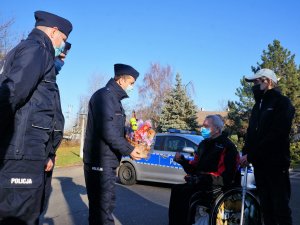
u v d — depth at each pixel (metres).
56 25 3.13
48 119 2.91
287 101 4.76
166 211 7.54
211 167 5.23
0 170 2.65
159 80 44.47
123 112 4.45
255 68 30.67
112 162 4.25
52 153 3.42
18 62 2.70
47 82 2.93
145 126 4.59
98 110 4.15
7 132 2.68
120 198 8.88
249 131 5.11
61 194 8.95
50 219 6.43
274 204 4.68
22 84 2.63
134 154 4.18
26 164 2.73
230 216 4.95
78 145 31.12
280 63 29.38
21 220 2.73
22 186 2.70
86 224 6.17
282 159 4.68
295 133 28.67
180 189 5.28
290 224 4.64
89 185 4.27
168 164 10.48
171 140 10.71
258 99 5.12
